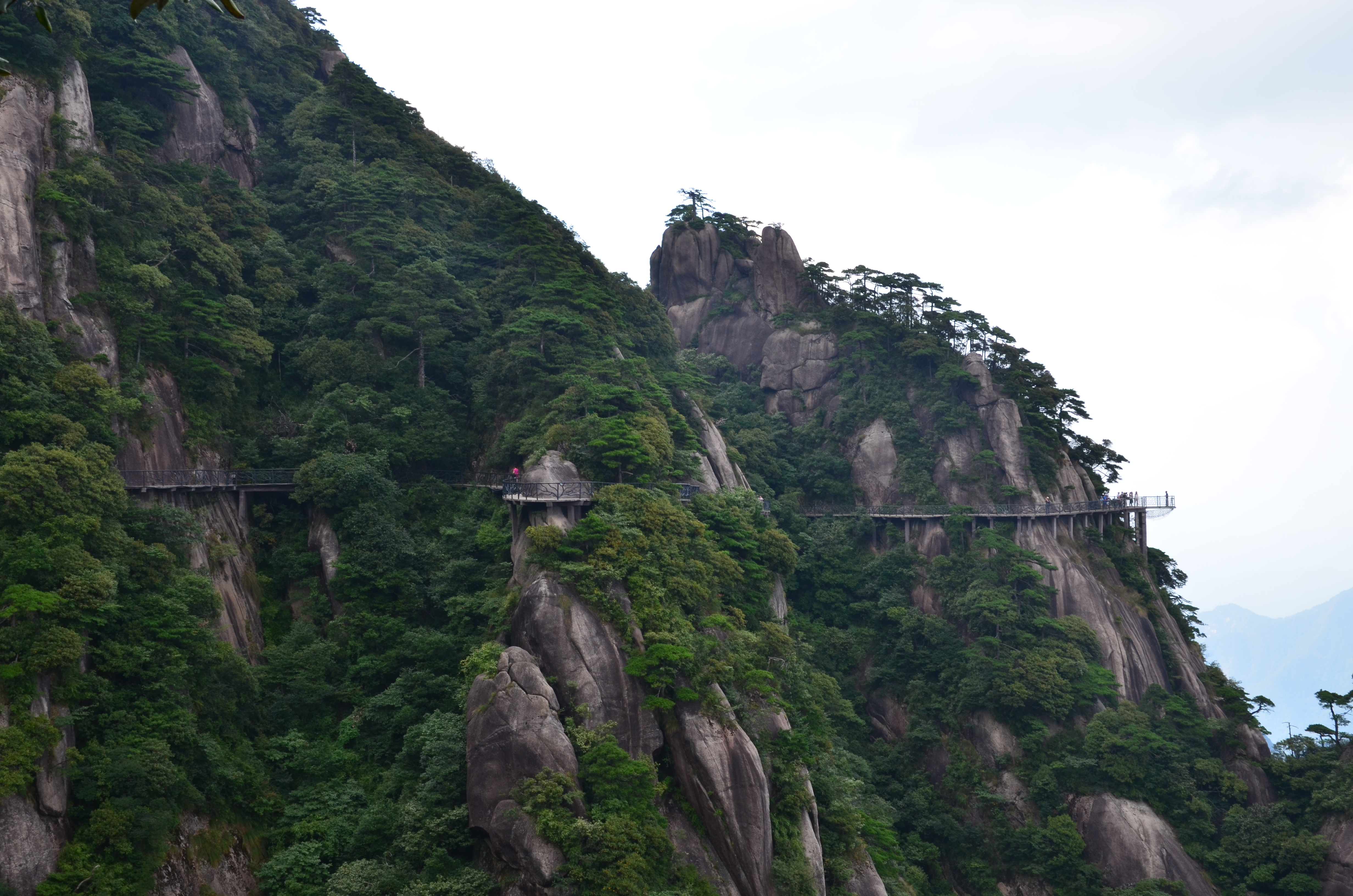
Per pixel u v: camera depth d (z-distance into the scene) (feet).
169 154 296.92
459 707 196.75
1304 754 311.88
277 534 238.89
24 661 151.64
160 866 153.28
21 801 142.31
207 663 187.21
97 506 182.80
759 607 252.01
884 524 377.09
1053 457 391.45
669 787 188.65
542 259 312.09
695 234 504.43
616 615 197.36
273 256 285.43
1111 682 316.81
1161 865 282.77
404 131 369.50
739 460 347.97
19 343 195.93
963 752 315.99
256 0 396.37
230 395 246.27
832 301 471.21
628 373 280.72
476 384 274.57
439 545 237.45
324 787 191.31
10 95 223.92
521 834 168.66
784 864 190.60
